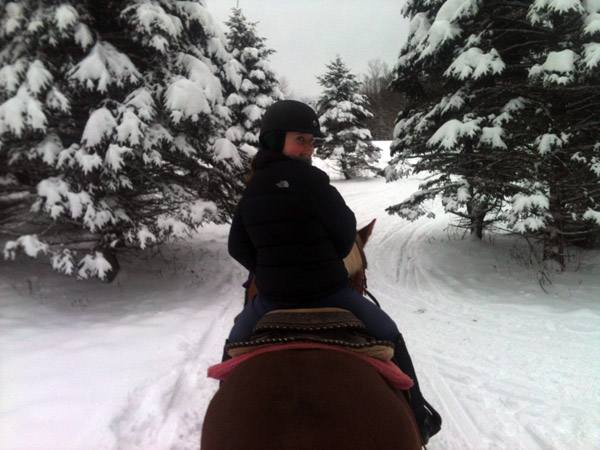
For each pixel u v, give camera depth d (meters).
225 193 9.00
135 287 7.36
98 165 5.72
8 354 4.39
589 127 6.93
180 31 6.81
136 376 4.08
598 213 6.24
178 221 6.80
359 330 2.02
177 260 9.33
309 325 1.86
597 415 3.50
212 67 7.95
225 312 6.39
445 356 4.82
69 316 5.73
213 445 1.41
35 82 5.46
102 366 4.24
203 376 4.32
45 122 5.49
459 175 9.26
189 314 6.08
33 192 6.38
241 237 2.37
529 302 6.44
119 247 7.63
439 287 7.59
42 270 7.32
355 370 1.66
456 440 3.28
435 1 8.71
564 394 3.86
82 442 3.07
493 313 6.11
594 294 6.52
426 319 6.08
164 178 7.66
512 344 5.02
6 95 5.67
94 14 6.52
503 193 8.65
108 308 6.22
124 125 5.89
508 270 8.07
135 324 5.45
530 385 4.05
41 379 3.92
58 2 5.82
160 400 3.75
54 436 3.11
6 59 5.90
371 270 9.08
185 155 7.43
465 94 7.87
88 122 5.86
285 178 2.05
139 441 3.22
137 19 6.19
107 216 5.98
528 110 7.49
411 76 9.28
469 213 10.18
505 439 3.27
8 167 6.05
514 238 10.41
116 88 6.44
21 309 5.72
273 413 1.42
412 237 11.98
